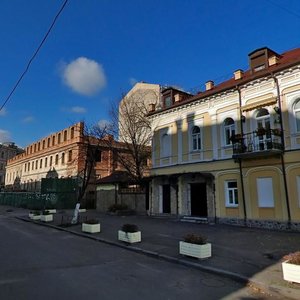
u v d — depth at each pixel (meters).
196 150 22.19
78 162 42.53
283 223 16.55
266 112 18.42
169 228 17.39
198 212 21.83
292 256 7.29
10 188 71.69
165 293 6.66
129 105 34.97
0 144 95.12
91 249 12.02
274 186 17.25
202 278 7.95
